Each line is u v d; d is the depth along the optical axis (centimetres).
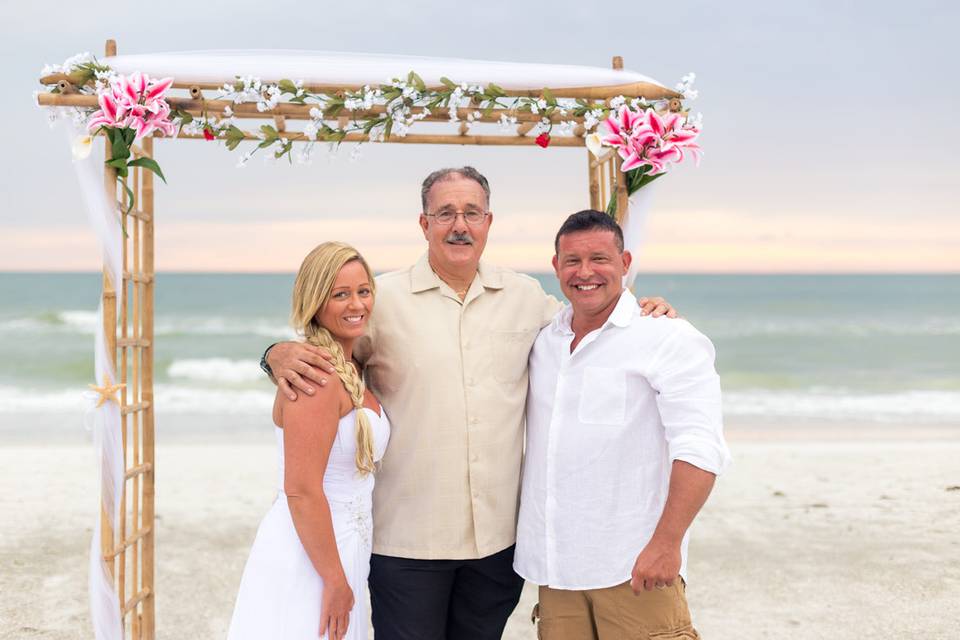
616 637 294
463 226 309
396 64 339
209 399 1563
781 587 546
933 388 1786
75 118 320
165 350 2286
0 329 2586
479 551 312
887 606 509
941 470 909
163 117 320
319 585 275
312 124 334
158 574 573
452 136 387
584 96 350
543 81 345
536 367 319
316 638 271
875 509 743
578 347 298
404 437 313
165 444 1112
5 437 1161
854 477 877
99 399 323
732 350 2455
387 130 344
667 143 343
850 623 484
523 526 310
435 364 313
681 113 347
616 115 349
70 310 3678
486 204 318
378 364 321
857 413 1467
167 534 666
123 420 345
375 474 321
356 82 332
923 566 582
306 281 283
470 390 313
